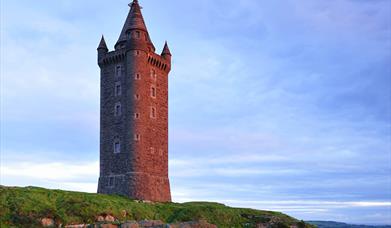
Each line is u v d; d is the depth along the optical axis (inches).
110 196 3073.3
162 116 3673.7
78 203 2620.6
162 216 2930.6
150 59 3604.8
